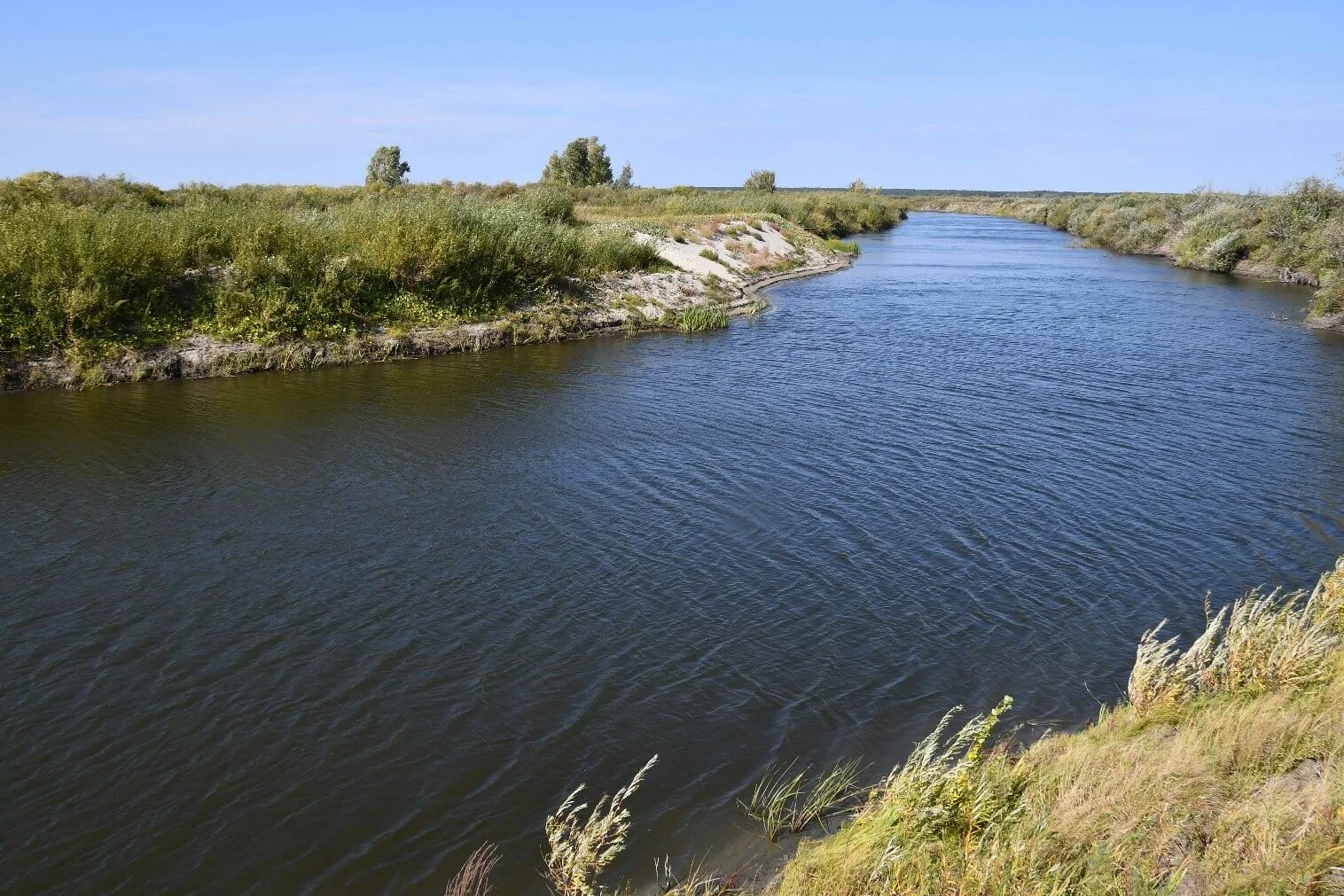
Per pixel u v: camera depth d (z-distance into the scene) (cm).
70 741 923
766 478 1709
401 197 5125
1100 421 2153
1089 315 3831
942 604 1234
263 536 1399
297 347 2517
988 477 1741
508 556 1354
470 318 2930
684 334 3216
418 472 1688
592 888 737
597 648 1109
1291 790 679
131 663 1059
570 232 3644
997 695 1026
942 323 3553
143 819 819
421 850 783
